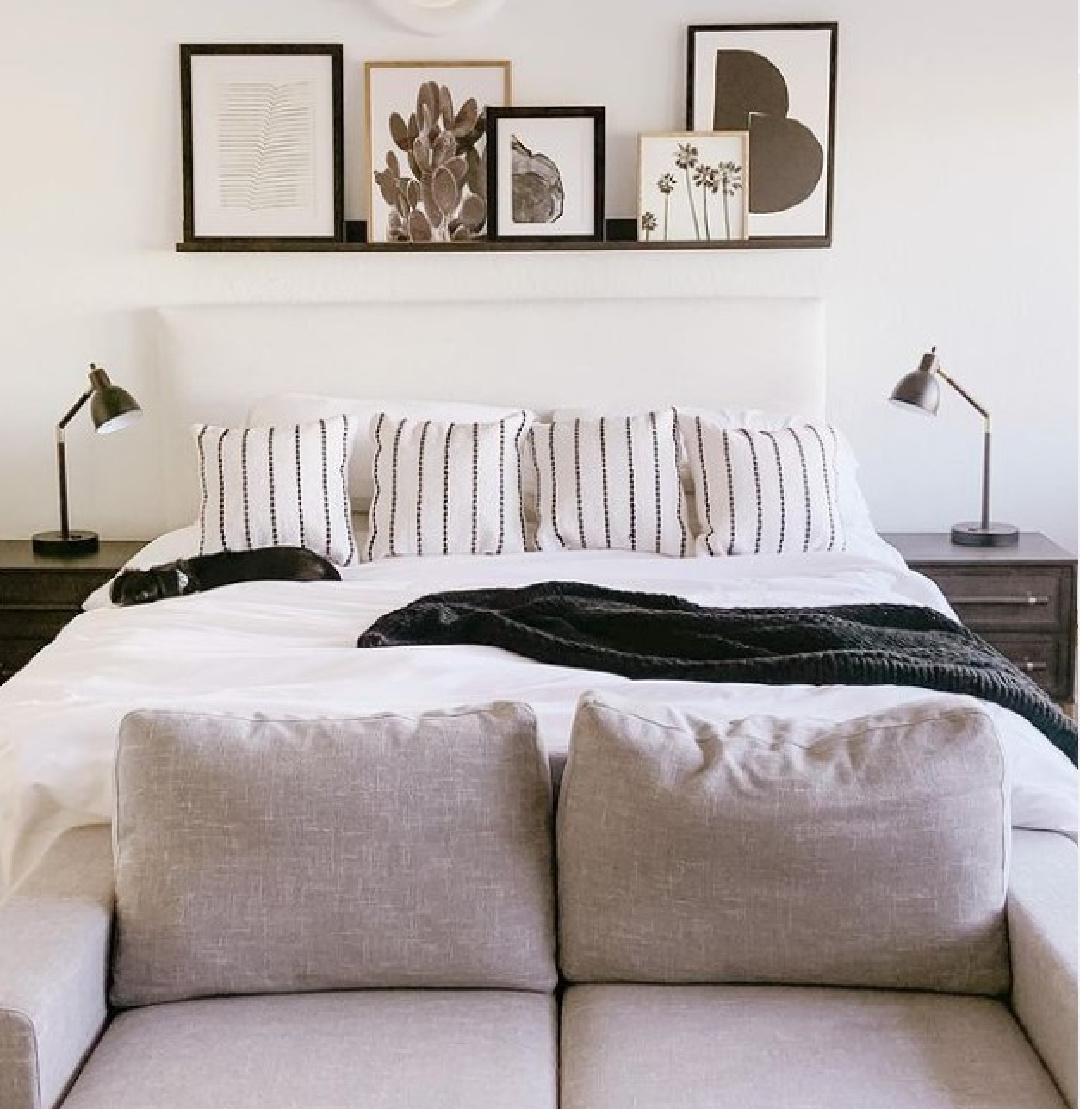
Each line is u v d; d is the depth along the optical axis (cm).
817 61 464
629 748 207
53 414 486
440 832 207
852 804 202
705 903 204
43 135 471
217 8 467
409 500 420
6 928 200
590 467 421
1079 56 240
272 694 278
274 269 478
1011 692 274
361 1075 187
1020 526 491
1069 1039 182
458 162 471
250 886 204
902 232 475
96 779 251
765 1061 190
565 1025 203
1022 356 480
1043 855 224
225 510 418
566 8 466
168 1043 195
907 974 204
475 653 310
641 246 468
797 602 354
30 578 447
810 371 472
